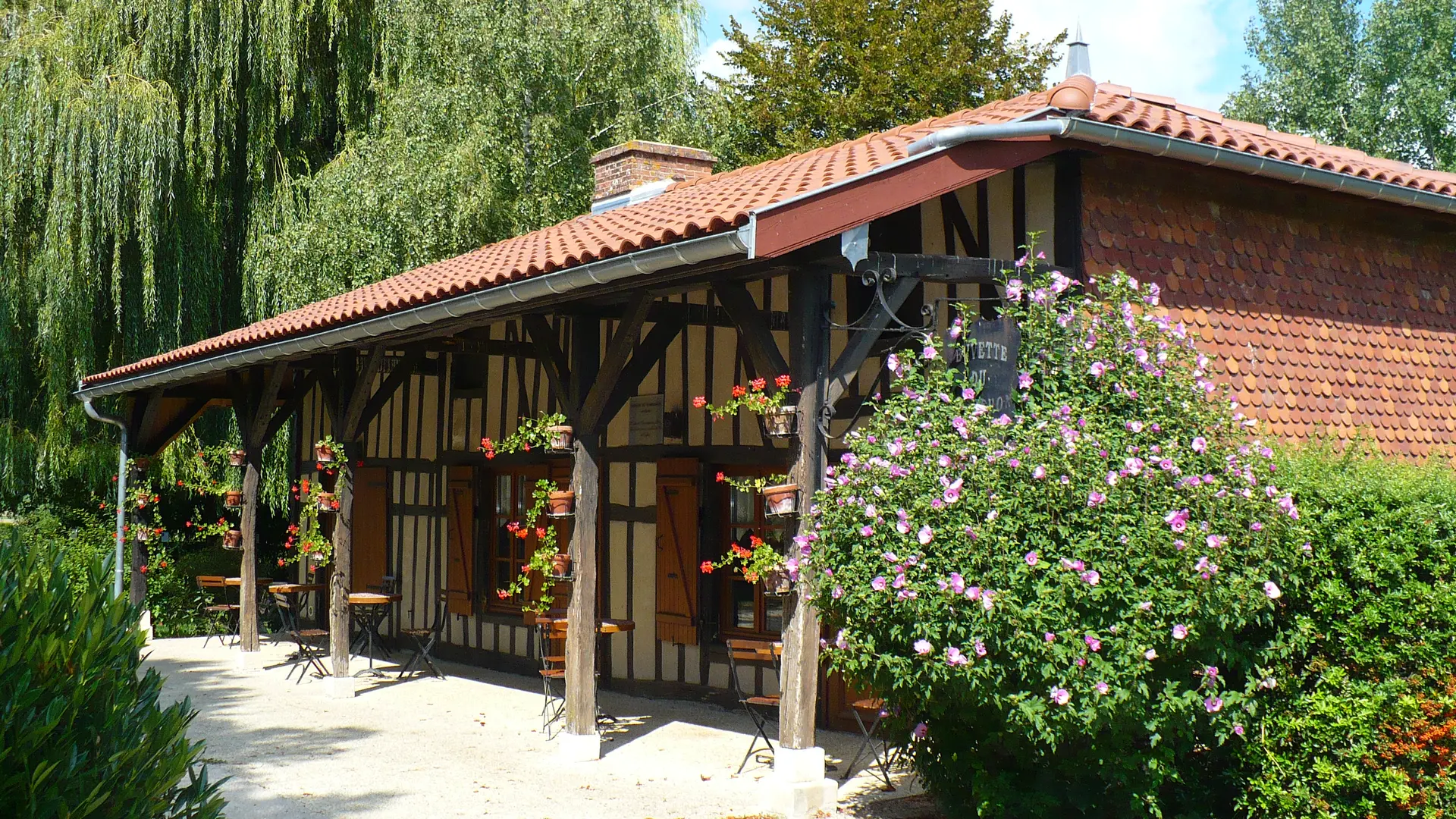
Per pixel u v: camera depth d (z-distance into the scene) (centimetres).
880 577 539
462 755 798
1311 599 561
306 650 1199
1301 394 826
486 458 1196
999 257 758
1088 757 552
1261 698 562
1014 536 542
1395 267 919
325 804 677
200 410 1440
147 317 1549
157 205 1559
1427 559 539
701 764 763
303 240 1639
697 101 2139
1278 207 845
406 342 989
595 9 1956
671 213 804
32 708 323
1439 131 2894
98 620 360
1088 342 623
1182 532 536
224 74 1634
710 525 952
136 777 352
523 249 1034
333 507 1051
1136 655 519
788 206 574
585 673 778
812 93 2320
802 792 630
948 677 527
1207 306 786
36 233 1559
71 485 1678
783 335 866
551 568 785
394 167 1714
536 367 1123
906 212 801
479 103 1831
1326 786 533
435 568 1276
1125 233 753
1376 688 532
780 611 909
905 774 717
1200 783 580
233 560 1616
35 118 1505
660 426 998
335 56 1822
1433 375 920
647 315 776
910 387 639
